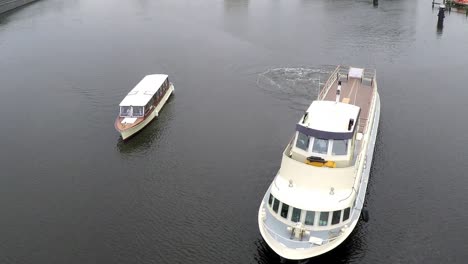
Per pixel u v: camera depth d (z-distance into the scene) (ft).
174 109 247.70
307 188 136.98
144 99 232.12
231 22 410.93
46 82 286.05
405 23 396.98
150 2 502.79
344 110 157.17
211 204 170.30
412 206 164.96
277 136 216.13
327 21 407.23
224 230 156.76
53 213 168.04
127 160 200.95
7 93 270.87
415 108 241.14
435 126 221.66
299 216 133.49
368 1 485.97
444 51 324.39
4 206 172.24
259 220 136.46
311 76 285.43
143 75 294.25
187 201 172.45
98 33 386.73
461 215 160.45
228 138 215.92
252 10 455.22
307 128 143.84
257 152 203.00
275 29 386.11
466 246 146.61
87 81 286.46
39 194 179.01
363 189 154.10
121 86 278.05
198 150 206.59
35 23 422.41
